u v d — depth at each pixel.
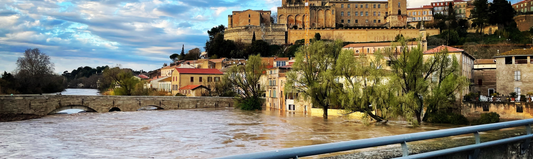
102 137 45.34
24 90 123.56
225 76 94.56
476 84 84.62
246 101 92.81
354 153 8.21
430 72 55.94
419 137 7.41
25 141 42.31
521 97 59.28
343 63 58.62
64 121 63.62
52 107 75.81
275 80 96.38
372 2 193.75
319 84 64.00
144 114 77.88
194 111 86.75
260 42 172.62
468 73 78.31
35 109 73.44
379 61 56.31
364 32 173.00
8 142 41.53
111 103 84.50
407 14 192.50
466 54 75.12
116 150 37.03
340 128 52.72
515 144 9.72
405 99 50.91
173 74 126.44
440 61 55.62
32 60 132.00
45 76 135.12
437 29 172.25
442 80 55.84
